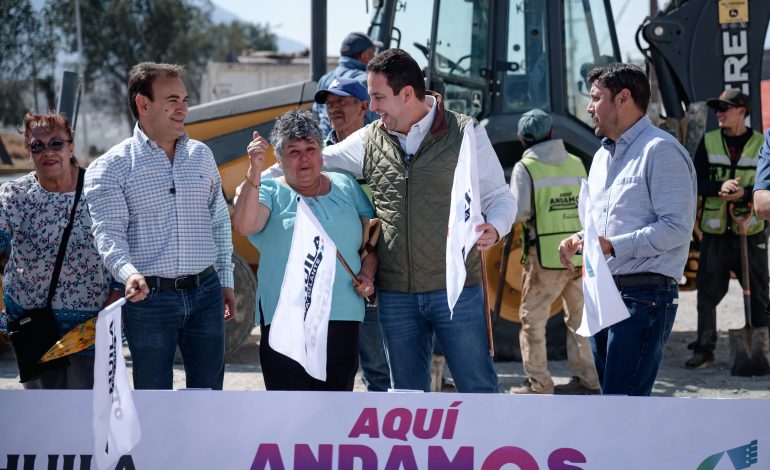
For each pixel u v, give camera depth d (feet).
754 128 25.52
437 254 13.47
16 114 147.64
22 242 14.38
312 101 25.08
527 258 21.03
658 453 11.05
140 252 13.53
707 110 25.34
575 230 20.74
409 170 13.46
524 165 20.75
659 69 26.03
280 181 14.14
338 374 13.94
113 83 164.14
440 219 13.41
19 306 14.46
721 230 23.50
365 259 14.05
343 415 11.26
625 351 13.58
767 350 23.03
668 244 13.12
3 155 38.14
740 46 25.40
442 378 21.50
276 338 11.98
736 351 23.16
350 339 14.03
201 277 13.91
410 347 13.88
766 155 13.57
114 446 10.62
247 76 101.65
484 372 13.71
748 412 11.03
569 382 21.94
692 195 13.38
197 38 179.11
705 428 11.05
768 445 11.03
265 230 13.93
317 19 29.04
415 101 13.42
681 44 25.53
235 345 23.65
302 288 12.12
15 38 148.46
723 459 11.05
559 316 24.91
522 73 24.32
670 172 13.25
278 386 13.91
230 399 11.34
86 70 157.58
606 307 12.46
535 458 11.12
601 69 13.88
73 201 14.42
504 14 24.17
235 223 13.52
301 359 12.07
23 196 14.42
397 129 13.58
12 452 11.46
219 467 11.34
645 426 11.06
